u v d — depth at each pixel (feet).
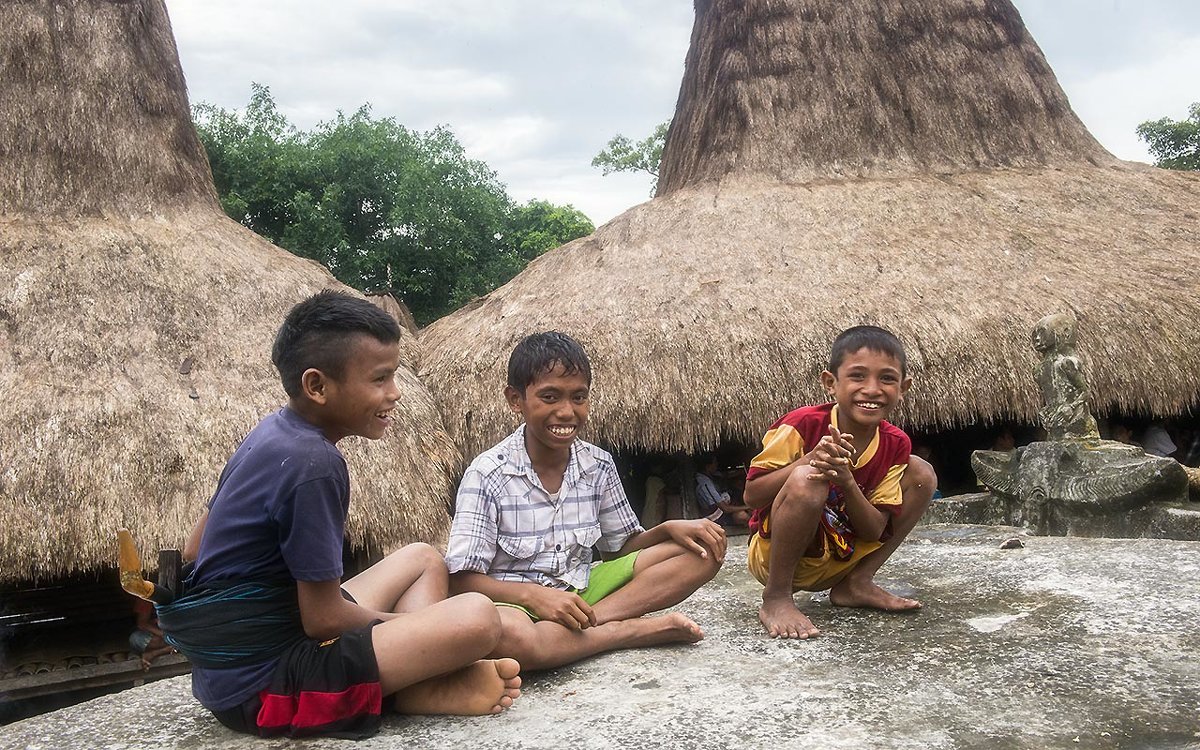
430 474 24.45
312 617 6.23
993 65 35.35
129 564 5.90
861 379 8.54
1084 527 14.12
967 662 7.41
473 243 69.67
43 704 22.99
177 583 6.42
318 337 6.40
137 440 21.34
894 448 9.20
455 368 28.12
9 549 19.30
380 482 23.04
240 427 22.59
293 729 6.27
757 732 6.10
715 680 7.29
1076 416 14.98
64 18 28.37
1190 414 29.60
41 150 27.07
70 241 25.75
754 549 9.59
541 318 28.50
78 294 24.31
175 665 21.90
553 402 8.07
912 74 34.65
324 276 29.60
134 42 29.25
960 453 35.65
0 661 21.50
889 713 6.35
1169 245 30.07
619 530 9.10
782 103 33.99
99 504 20.24
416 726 6.56
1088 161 34.96
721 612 9.75
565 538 8.55
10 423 20.81
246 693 6.35
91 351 23.07
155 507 20.59
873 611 9.32
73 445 20.80
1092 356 25.82
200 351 24.26
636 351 26.61
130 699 7.72
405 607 7.50
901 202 31.27
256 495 6.23
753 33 34.83
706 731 6.16
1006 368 25.79
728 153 33.88
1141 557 10.94
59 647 22.74
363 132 69.67
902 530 9.36
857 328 8.82
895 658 7.64
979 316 26.61
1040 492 14.84
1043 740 5.79
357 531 22.29
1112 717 6.13
